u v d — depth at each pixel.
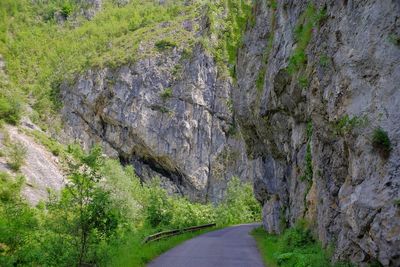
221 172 108.44
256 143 33.00
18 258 12.59
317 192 14.10
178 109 112.38
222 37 121.81
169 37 126.62
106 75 119.00
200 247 20.42
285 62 18.70
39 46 157.00
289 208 23.80
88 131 118.38
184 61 118.00
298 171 19.75
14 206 15.00
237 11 125.62
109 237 12.04
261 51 27.05
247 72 29.31
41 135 90.12
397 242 7.61
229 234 32.94
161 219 35.97
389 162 8.18
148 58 119.19
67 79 127.00
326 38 12.19
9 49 152.62
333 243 11.74
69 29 174.38
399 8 8.76
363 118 9.20
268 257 15.73
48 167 72.31
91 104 117.56
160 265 13.41
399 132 8.13
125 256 12.77
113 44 138.38
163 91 114.88
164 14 157.50
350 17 10.52
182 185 111.81
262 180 33.22
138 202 50.31
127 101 114.00
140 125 111.19
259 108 24.77
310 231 15.73
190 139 110.00
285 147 23.11
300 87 16.45
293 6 19.02
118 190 43.53
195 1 166.38
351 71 9.99
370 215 8.47
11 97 96.31
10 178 54.69
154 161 114.56
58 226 11.52
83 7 185.12
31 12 181.62
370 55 9.36
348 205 9.63
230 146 110.25
